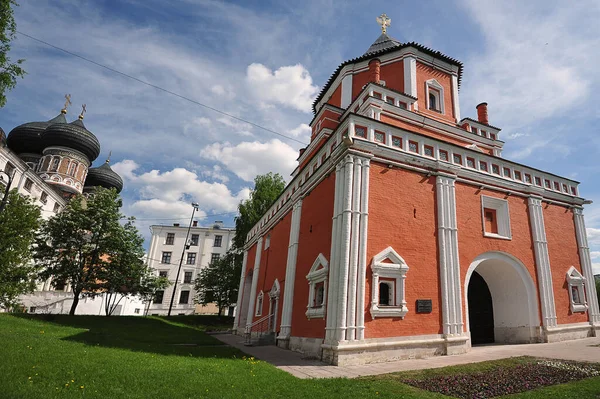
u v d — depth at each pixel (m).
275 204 25.12
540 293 16.72
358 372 10.29
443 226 14.72
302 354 14.22
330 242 14.15
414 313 13.13
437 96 21.27
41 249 24.03
